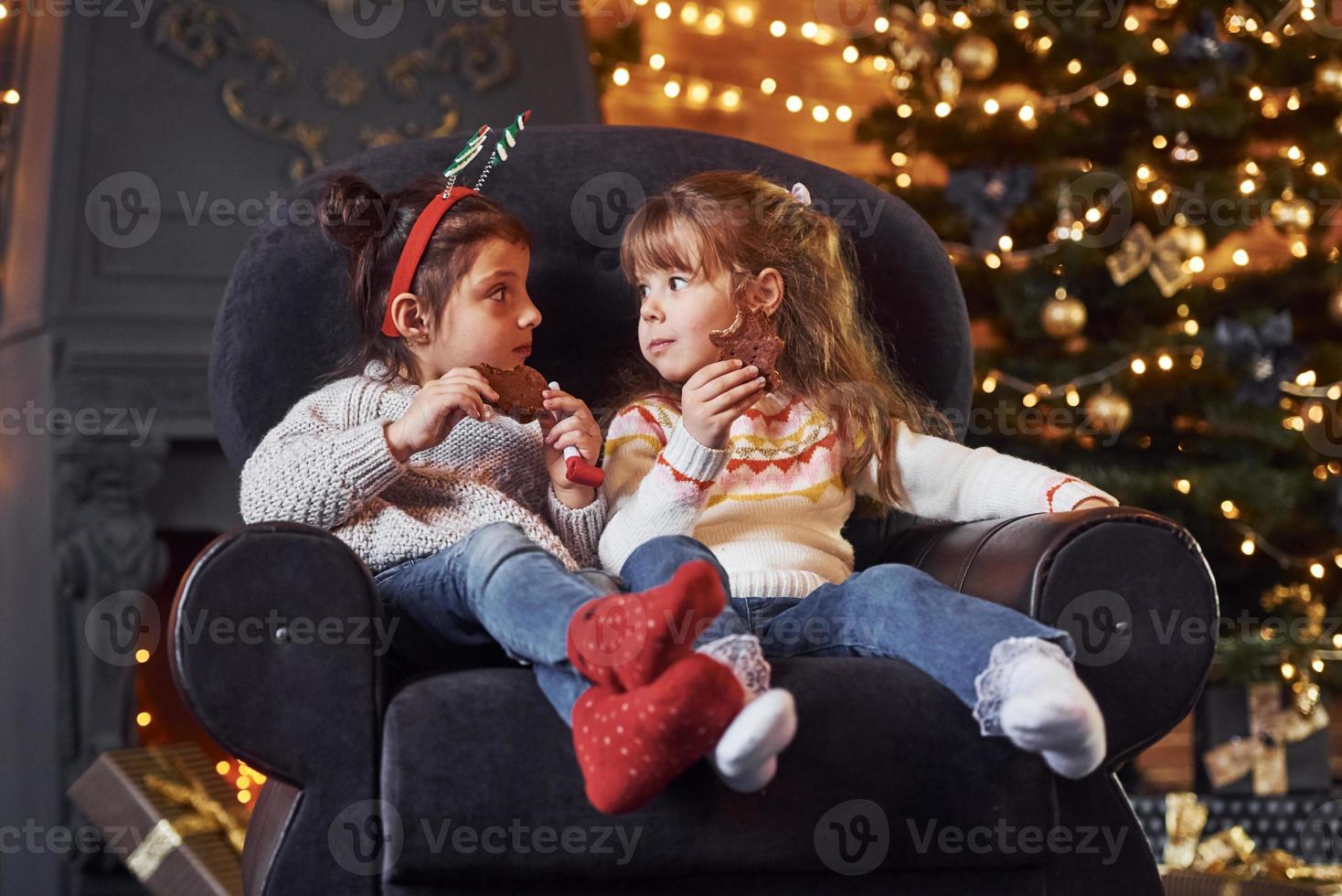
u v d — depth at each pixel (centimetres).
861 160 384
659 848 109
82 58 259
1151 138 312
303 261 162
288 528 113
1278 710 275
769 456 156
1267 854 221
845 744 112
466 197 160
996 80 314
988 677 112
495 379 145
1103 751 111
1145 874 122
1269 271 313
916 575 127
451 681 113
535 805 108
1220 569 300
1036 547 124
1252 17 313
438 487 150
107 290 249
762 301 160
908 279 179
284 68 274
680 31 371
